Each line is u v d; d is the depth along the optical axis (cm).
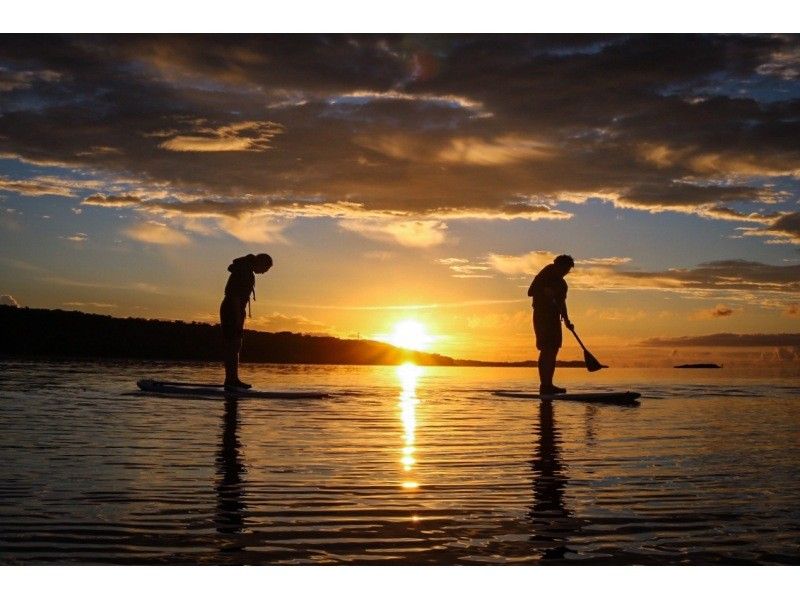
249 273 1177
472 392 1298
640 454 593
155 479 470
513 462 548
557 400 1146
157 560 322
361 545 344
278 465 524
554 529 369
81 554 327
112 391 1103
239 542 344
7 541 340
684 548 345
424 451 596
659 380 1828
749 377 2055
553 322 1224
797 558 335
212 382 1421
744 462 556
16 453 562
